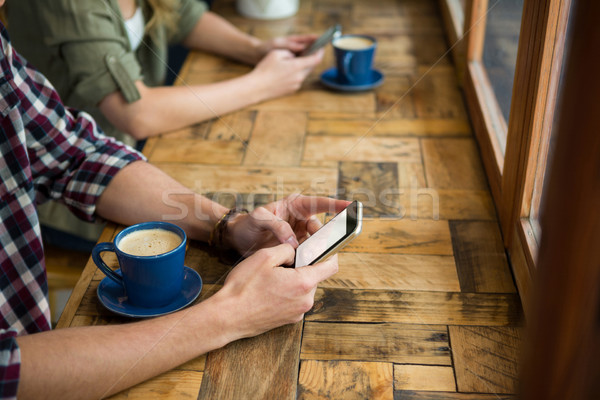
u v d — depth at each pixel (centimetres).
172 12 149
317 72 145
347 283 79
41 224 135
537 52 68
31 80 91
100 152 96
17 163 84
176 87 126
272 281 70
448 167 105
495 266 81
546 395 46
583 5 36
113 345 64
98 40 121
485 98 111
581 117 37
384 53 149
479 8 117
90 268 83
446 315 73
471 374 65
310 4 181
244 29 164
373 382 64
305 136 117
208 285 79
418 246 86
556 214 41
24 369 60
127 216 92
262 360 67
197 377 65
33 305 88
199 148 114
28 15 127
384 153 110
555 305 43
